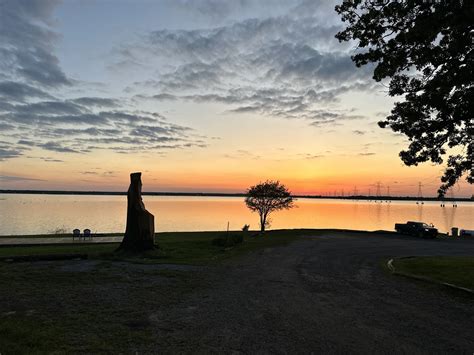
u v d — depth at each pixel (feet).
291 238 103.30
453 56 40.88
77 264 54.03
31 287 38.75
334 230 133.28
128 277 45.03
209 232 122.01
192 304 33.32
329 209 483.10
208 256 65.31
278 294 37.83
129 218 68.28
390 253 75.25
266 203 150.41
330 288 41.27
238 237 89.66
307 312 31.42
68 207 374.63
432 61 42.42
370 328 27.40
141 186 70.23
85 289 38.34
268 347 23.30
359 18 46.68
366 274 50.52
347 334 26.02
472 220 281.95
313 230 131.85
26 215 249.55
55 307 31.35
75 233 97.71
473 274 48.01
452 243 103.09
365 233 127.54
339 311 31.91
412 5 41.16
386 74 46.34
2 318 27.76
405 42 43.21
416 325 28.30
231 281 43.96
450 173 51.29
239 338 24.80
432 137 49.90
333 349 23.21
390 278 47.91
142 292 37.52
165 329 26.32
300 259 63.72
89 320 27.89
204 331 26.09
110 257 61.05
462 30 38.32
